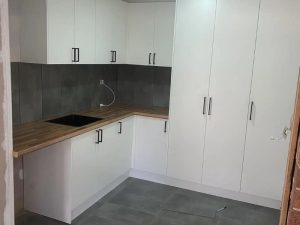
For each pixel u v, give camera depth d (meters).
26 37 2.71
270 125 3.09
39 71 3.02
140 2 3.75
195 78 3.31
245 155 3.24
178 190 3.59
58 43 2.74
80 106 3.71
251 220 2.99
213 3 3.11
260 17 2.95
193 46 3.26
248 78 3.09
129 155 3.77
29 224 2.74
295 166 1.19
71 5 2.85
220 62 3.17
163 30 3.68
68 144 2.61
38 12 2.60
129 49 3.92
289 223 1.11
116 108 3.97
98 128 3.00
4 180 2.03
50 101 3.22
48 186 2.78
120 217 2.95
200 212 3.11
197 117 3.38
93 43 3.23
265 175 3.20
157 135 3.64
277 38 2.93
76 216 2.91
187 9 3.22
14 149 2.13
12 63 2.71
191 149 3.48
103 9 3.34
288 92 2.97
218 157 3.37
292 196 1.14
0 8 1.81
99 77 4.02
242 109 3.17
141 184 3.71
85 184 2.91
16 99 2.79
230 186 3.38
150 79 4.20
